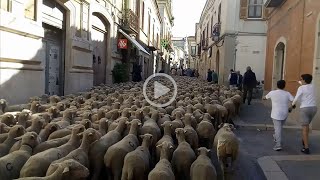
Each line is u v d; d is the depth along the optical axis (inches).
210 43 1515.7
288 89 587.5
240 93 592.4
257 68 1015.6
